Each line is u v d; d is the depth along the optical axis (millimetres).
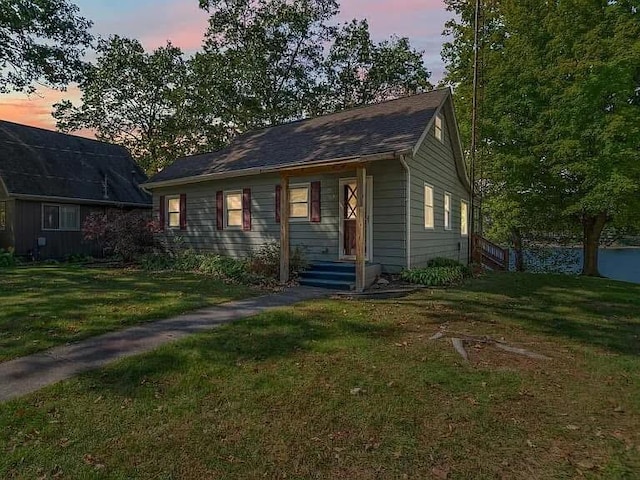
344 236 10828
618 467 2672
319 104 29188
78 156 19656
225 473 2615
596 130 14602
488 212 19516
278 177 11891
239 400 3596
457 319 6453
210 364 4395
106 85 27328
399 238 9953
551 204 16797
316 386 3869
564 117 15375
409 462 2727
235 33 26281
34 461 2730
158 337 5324
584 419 3311
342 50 28484
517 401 3609
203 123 27625
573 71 15094
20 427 3143
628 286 10383
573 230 18281
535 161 16219
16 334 5402
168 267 12516
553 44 15812
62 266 13586
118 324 5914
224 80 25828
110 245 14234
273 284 9516
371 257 10383
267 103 27156
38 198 15992
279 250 11016
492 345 5156
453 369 4301
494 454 2816
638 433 3102
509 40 17078
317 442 2959
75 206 17594
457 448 2881
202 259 12133
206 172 13180
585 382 4043
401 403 3539
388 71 29281
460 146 13852
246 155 13281
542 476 2582
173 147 29328
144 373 4160
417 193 10547
